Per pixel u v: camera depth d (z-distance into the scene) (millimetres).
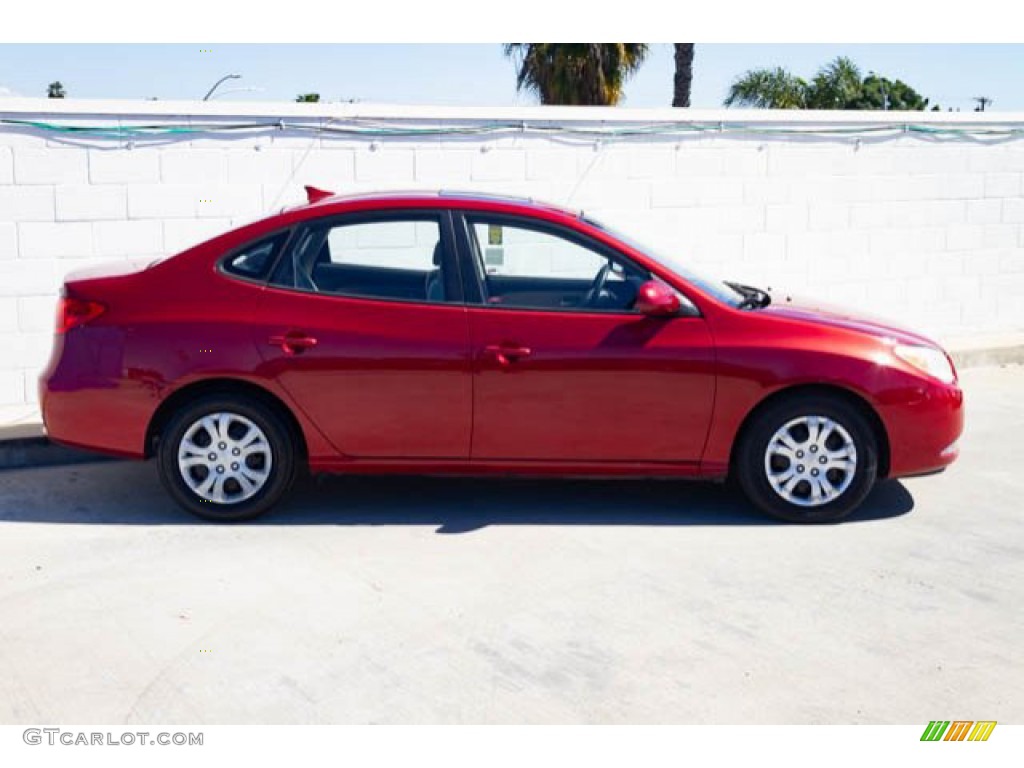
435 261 5930
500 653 4465
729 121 9969
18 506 6285
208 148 8336
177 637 4582
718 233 10125
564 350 5793
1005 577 5336
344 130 8719
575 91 22688
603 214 9664
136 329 5840
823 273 10602
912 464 5996
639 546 5707
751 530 5961
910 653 4512
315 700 4078
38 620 4738
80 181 8023
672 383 5824
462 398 5832
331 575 5273
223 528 5934
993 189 11102
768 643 4586
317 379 5809
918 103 34125
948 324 11203
